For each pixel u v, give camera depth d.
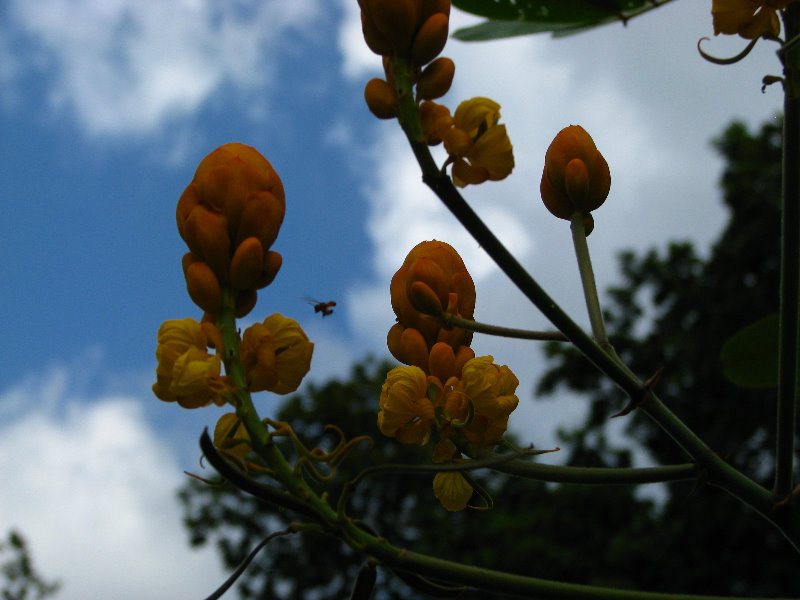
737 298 2.68
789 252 0.28
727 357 0.38
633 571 2.55
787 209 0.28
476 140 0.26
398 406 0.28
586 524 2.76
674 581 2.50
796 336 0.28
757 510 0.28
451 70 0.26
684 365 2.73
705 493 2.56
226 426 0.26
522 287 0.26
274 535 0.24
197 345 0.26
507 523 2.78
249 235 0.27
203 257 0.27
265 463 0.25
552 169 0.31
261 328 0.27
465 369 0.29
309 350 0.27
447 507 0.29
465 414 0.29
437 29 0.26
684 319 2.79
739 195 2.74
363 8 0.27
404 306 0.30
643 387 0.28
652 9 0.31
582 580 2.64
